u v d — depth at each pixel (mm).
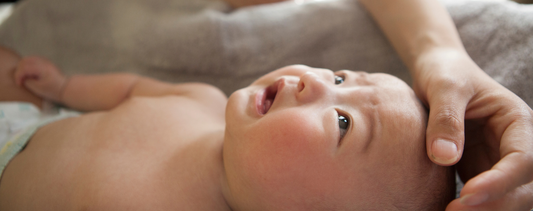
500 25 844
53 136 816
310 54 1038
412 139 546
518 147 450
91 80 1112
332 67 1020
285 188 563
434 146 487
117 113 876
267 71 1059
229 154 633
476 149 616
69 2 1361
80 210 637
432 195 553
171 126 827
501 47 819
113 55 1289
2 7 1882
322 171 546
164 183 688
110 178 678
